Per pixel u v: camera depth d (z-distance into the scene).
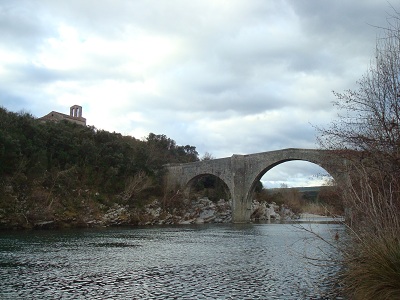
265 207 117.31
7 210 54.53
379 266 10.52
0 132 59.12
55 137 73.56
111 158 81.06
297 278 20.12
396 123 11.64
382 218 12.10
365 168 13.37
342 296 14.14
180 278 20.14
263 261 26.47
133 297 15.93
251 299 15.68
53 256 27.72
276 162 84.81
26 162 62.66
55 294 16.23
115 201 75.50
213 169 96.38
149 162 93.44
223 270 22.73
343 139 15.13
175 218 87.00
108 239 42.53
